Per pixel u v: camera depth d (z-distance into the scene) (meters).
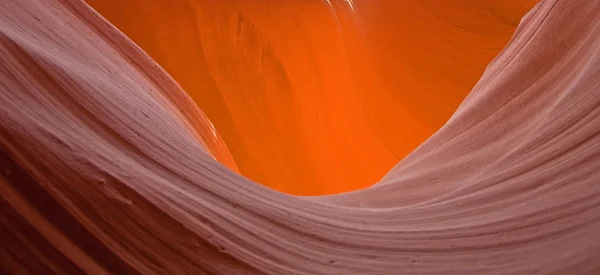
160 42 10.05
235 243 2.71
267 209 3.28
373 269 2.90
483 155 5.31
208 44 10.32
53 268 2.00
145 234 2.35
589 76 4.38
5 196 1.98
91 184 2.28
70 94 2.78
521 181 3.77
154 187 2.61
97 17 5.78
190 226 2.57
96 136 2.70
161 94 5.87
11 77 2.44
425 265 2.93
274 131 10.12
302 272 2.76
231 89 10.12
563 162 3.64
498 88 6.30
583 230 2.77
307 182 9.84
